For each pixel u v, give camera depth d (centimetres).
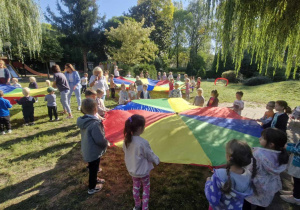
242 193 164
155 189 311
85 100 271
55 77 604
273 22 480
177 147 257
